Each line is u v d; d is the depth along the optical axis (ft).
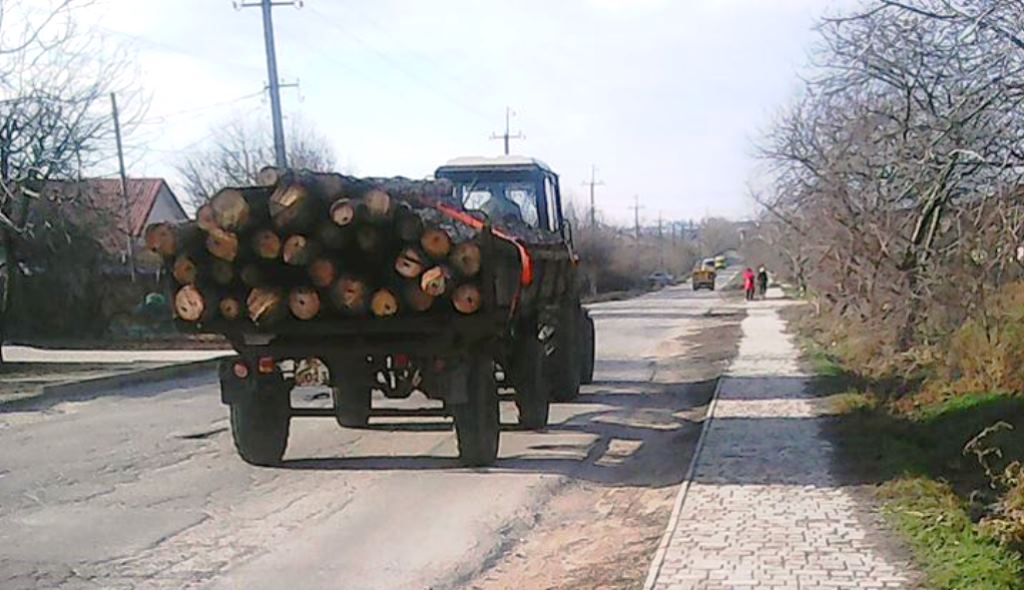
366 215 33.42
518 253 36.91
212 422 48.57
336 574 24.34
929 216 55.93
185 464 37.60
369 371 36.47
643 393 58.95
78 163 85.56
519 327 43.86
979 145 37.73
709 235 481.46
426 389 36.55
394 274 34.24
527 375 44.32
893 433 41.22
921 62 40.57
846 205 67.36
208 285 35.24
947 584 21.65
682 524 27.40
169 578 23.85
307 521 29.25
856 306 78.07
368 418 39.50
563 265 50.14
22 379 66.39
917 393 49.90
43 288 107.14
